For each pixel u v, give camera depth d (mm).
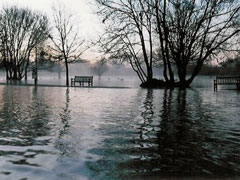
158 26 25828
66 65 36594
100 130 5602
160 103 11836
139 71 30297
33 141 4586
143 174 3070
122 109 9422
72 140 4688
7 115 7633
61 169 3215
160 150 4094
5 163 3422
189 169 3248
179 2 24469
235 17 23922
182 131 5586
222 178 2969
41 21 46375
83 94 17406
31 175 3000
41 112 8359
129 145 4387
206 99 14133
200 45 26500
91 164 3404
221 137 5031
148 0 25781
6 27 45344
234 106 10703
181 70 27734
